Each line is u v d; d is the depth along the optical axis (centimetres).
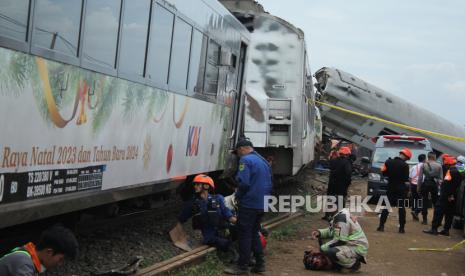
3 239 606
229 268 741
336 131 2977
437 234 1230
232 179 1254
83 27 565
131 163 692
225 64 1057
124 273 613
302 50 1436
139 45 699
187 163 896
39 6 490
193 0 880
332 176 1305
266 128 1423
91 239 793
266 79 1440
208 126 998
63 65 532
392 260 921
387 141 1905
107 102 623
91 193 596
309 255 814
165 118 795
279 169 1451
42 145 504
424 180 1380
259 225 754
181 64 847
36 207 498
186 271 690
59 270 637
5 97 452
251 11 1448
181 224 859
